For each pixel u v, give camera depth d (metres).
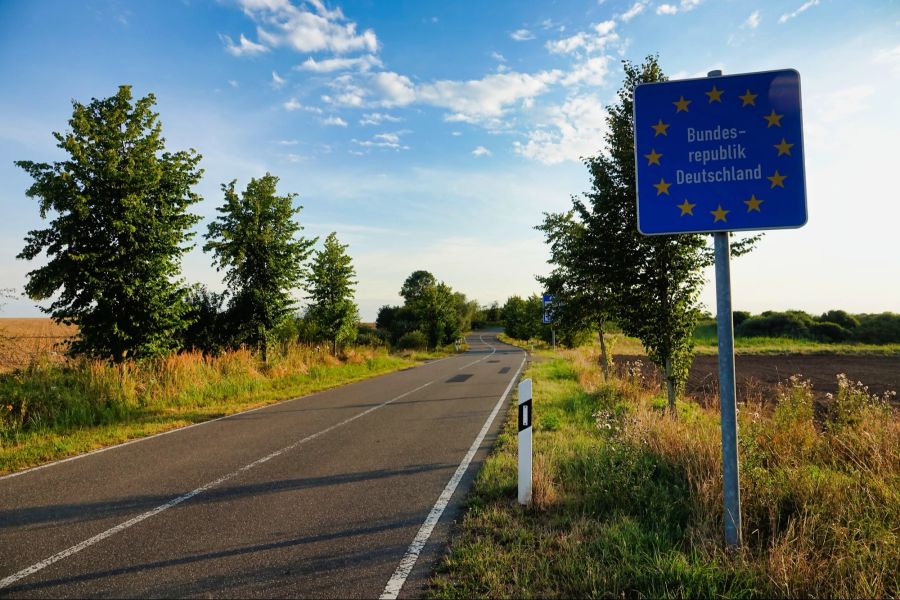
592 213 9.22
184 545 4.31
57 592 3.54
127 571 3.85
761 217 3.83
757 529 4.16
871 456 5.62
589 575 3.53
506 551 4.09
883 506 4.40
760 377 19.30
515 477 5.97
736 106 3.90
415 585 3.61
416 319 55.59
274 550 4.20
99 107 12.95
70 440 8.57
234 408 12.23
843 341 42.75
